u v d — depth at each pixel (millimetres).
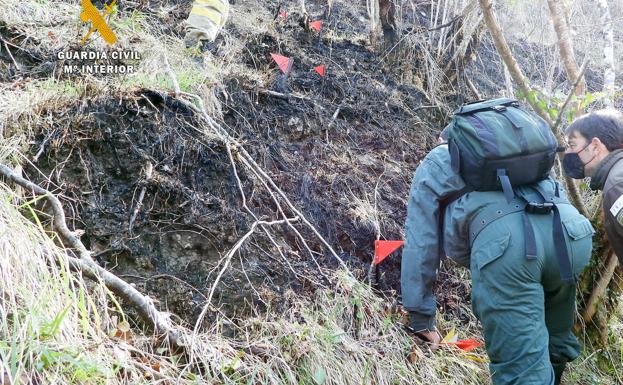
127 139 2848
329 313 2793
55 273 2102
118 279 2256
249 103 3572
